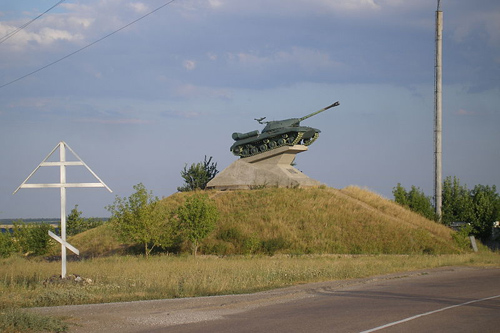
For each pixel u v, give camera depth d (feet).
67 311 45.32
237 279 69.36
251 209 155.33
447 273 81.97
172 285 63.67
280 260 109.40
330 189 175.83
